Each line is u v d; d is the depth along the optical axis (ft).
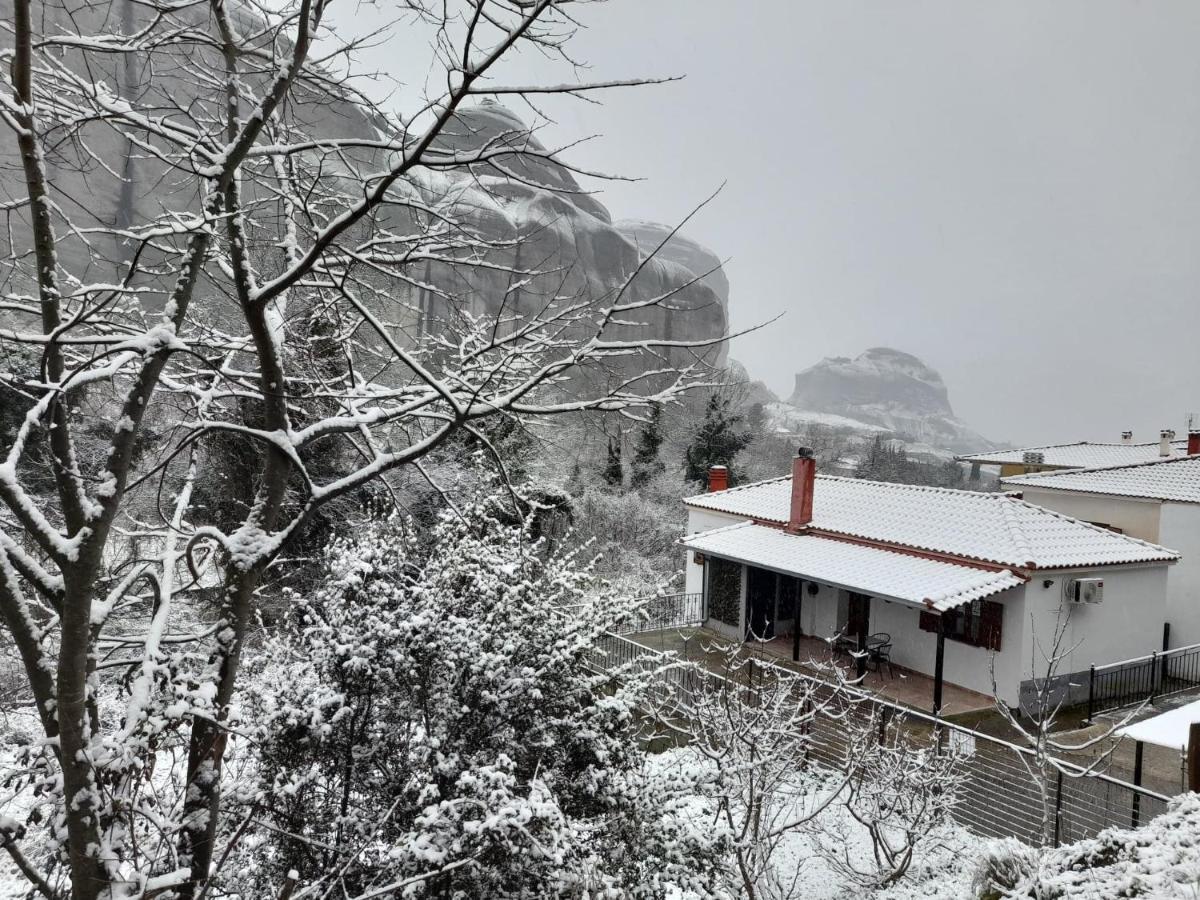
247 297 16.63
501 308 17.65
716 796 23.43
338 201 22.11
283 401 17.53
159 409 35.78
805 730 39.04
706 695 30.12
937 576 48.65
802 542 60.03
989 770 35.99
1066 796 32.50
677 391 16.34
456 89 13.25
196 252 14.52
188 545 16.55
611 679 23.70
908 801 29.07
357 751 19.30
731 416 114.52
